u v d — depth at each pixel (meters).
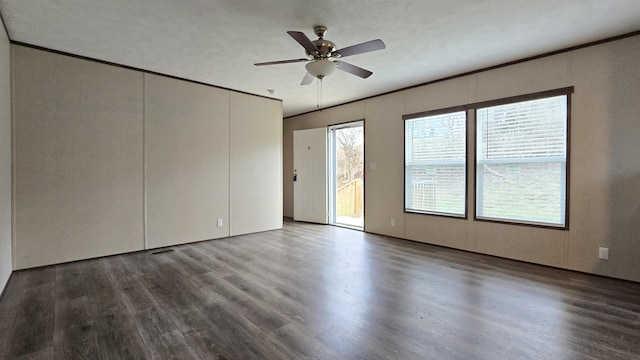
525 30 3.03
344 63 3.02
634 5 2.56
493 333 2.14
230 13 2.70
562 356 1.88
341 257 4.04
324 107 6.55
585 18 2.79
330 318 2.37
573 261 3.44
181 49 3.50
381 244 4.76
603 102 3.22
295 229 5.96
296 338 2.09
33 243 3.45
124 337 2.10
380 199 5.48
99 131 3.87
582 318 2.35
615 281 3.12
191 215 4.76
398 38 3.20
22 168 3.36
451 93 4.45
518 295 2.79
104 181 3.93
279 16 2.75
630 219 3.09
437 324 2.27
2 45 2.83
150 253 4.17
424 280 3.18
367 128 5.70
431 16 2.76
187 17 2.77
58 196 3.60
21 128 3.34
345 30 3.02
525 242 3.78
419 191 4.93
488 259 3.93
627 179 3.10
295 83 4.82
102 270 3.46
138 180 4.21
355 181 7.21
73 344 2.02
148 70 4.21
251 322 2.30
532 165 3.73
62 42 3.32
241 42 3.30
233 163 5.24
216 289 2.94
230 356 1.89
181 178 4.63
